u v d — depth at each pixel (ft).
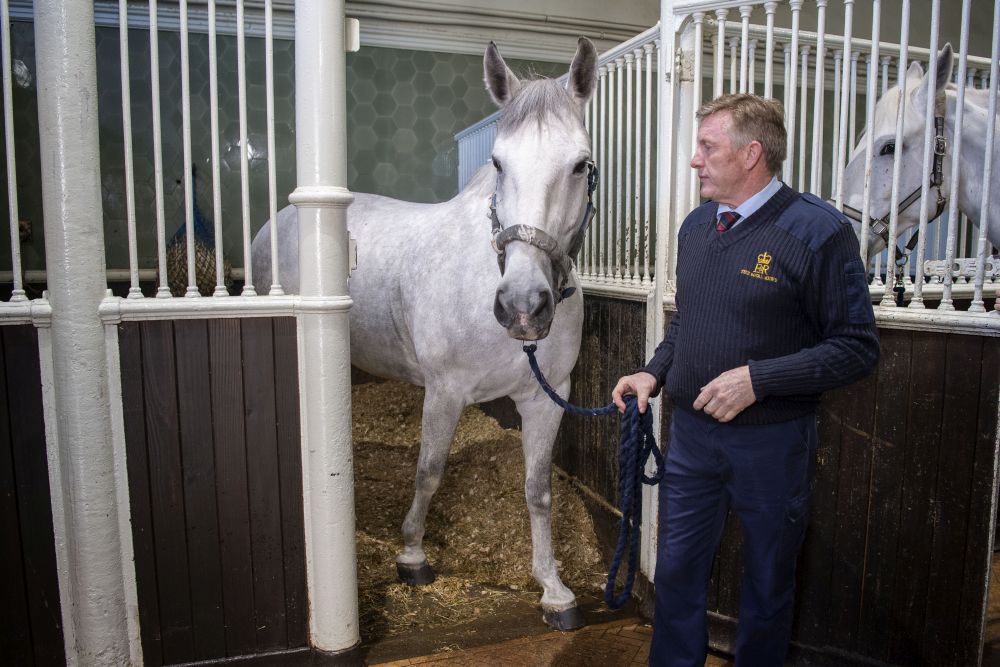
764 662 4.91
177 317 5.35
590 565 8.21
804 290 4.27
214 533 5.65
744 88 6.25
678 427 5.00
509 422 11.11
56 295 5.06
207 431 5.53
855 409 5.66
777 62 16.48
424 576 7.65
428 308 6.86
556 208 5.48
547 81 5.69
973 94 6.98
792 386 4.17
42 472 5.30
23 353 5.16
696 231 4.77
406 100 14.83
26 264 12.00
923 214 5.34
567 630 6.81
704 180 4.46
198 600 5.68
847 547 5.80
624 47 7.85
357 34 5.55
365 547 8.43
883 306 5.55
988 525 5.04
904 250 7.48
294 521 5.81
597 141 9.15
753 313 4.37
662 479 5.15
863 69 16.67
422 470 7.22
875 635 5.72
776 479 4.53
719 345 4.49
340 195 5.41
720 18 6.30
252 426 5.63
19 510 5.27
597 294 8.69
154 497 5.48
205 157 13.26
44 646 5.45
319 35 5.28
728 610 6.44
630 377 5.15
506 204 5.49
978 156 6.77
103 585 5.39
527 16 15.02
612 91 8.30
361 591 7.50
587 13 15.46
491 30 15.07
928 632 5.41
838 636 5.92
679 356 4.79
